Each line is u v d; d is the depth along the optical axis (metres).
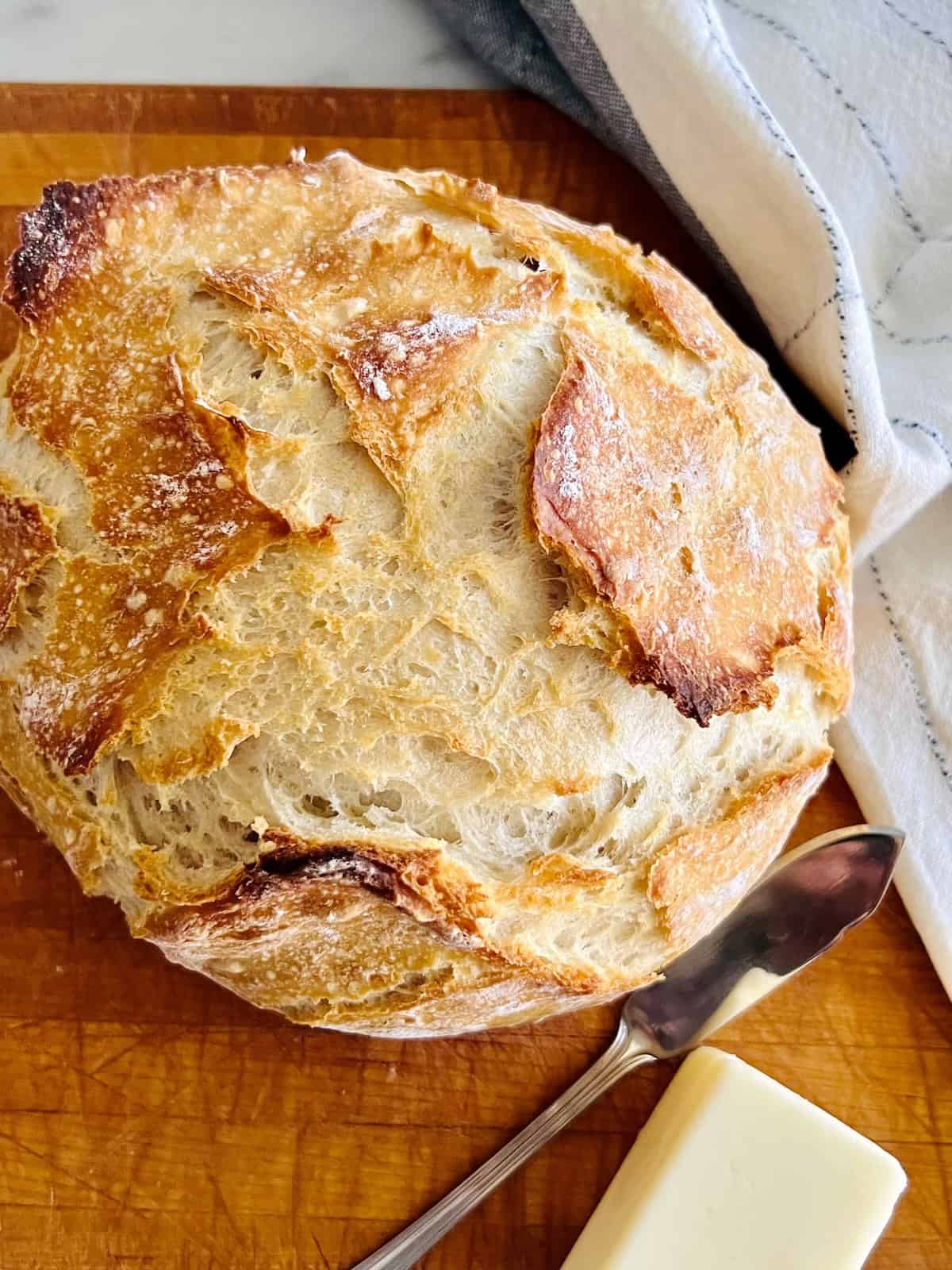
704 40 0.40
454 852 0.34
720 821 0.36
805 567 0.37
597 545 0.33
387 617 0.33
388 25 0.46
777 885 0.42
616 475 0.34
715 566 0.35
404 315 0.34
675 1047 0.41
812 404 0.43
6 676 0.35
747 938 0.42
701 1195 0.39
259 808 0.34
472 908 0.34
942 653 0.43
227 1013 0.41
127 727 0.33
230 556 0.33
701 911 0.37
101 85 0.44
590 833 0.35
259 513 0.33
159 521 0.33
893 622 0.44
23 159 0.44
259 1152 0.40
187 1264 0.39
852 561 0.43
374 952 0.35
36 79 0.45
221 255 0.35
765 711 0.37
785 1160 0.39
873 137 0.43
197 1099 0.40
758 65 0.44
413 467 0.33
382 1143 0.40
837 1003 0.42
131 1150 0.40
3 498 0.35
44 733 0.34
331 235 0.36
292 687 0.33
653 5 0.40
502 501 0.34
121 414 0.34
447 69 0.46
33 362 0.35
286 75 0.46
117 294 0.35
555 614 0.33
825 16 0.43
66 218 0.35
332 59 0.46
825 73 0.43
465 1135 0.40
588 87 0.43
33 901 0.41
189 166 0.44
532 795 0.34
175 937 0.34
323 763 0.33
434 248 0.35
